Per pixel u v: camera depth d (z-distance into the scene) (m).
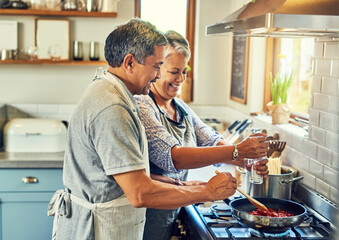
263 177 2.25
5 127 3.76
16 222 3.54
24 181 3.50
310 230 2.06
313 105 2.49
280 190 2.37
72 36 4.16
